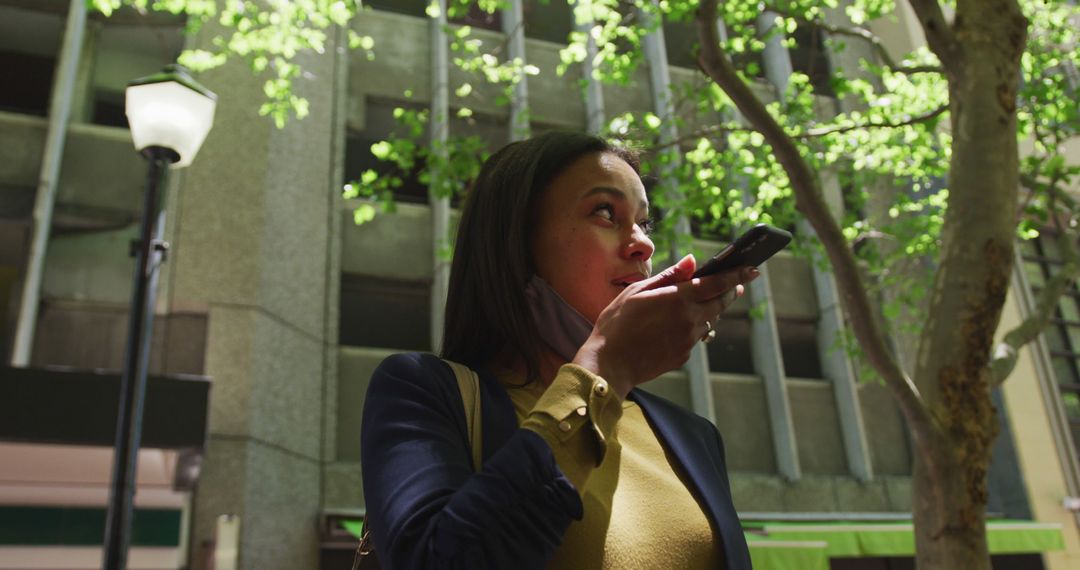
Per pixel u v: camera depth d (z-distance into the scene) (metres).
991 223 5.45
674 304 0.88
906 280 12.12
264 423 10.59
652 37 15.94
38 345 10.42
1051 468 14.73
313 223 12.30
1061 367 15.89
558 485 0.80
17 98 11.38
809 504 13.94
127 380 5.86
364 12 14.70
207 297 10.72
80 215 11.02
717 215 9.40
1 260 10.49
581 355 0.90
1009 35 5.72
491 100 14.82
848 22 17.09
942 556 5.19
